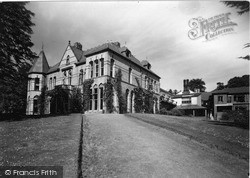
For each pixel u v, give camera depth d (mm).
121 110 25797
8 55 15711
